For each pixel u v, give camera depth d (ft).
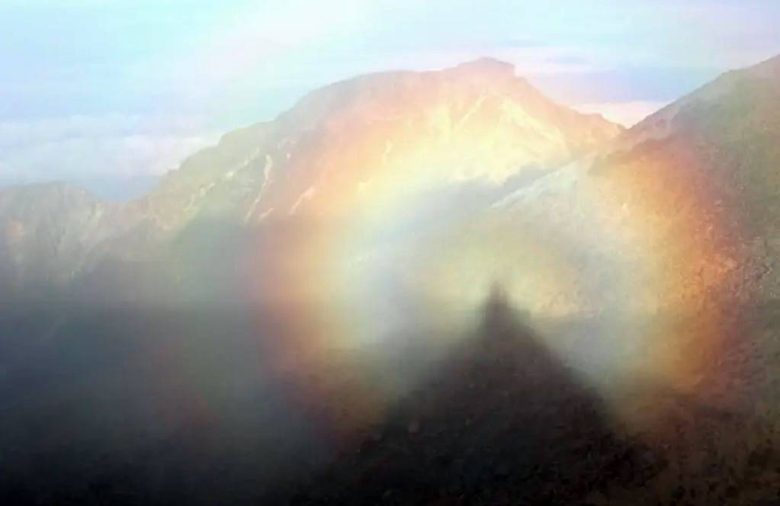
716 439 168.96
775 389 172.76
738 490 160.35
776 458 161.79
